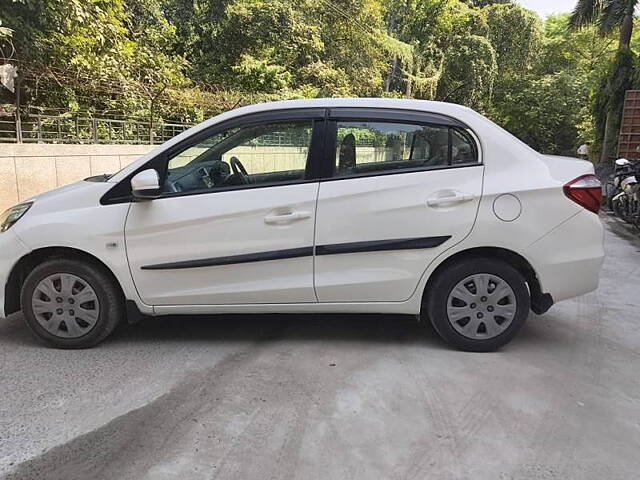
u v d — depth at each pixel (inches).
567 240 142.6
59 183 349.1
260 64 823.1
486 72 1381.6
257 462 97.5
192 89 590.9
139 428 108.5
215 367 137.9
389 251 142.5
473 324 146.6
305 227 141.7
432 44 1451.8
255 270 144.2
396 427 109.4
